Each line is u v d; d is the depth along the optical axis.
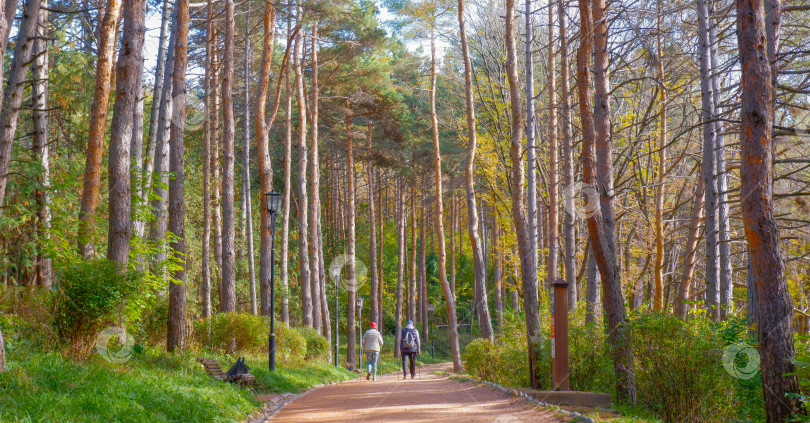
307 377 16.59
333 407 10.06
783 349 7.44
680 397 8.68
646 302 10.37
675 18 14.09
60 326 9.21
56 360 7.80
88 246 12.35
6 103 11.36
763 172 7.58
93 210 12.11
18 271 14.02
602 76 11.04
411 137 36.09
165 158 17.39
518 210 14.39
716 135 15.56
